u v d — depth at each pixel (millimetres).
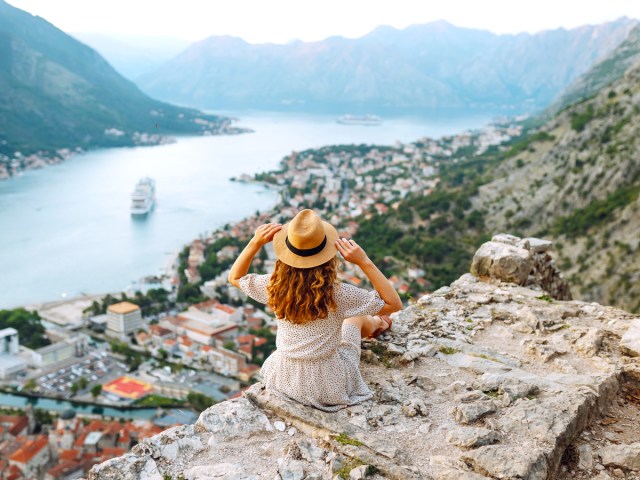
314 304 4070
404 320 6535
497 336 6188
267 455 4035
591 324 6449
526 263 7996
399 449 3936
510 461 3650
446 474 3627
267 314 86312
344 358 4629
